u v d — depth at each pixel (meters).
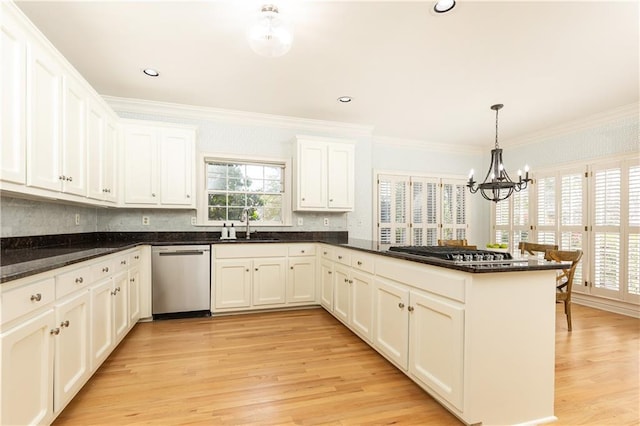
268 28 1.98
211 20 2.12
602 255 3.95
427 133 4.94
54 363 1.55
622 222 3.76
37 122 1.79
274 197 4.32
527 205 4.98
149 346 2.64
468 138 5.21
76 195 2.30
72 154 2.21
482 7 1.98
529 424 1.66
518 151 5.17
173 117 3.80
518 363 1.65
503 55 2.57
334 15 2.06
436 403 1.85
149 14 2.06
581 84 3.11
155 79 3.05
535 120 4.25
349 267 2.95
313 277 3.84
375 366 2.31
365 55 2.59
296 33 2.27
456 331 1.63
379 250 2.39
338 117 4.19
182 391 1.95
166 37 2.33
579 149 4.26
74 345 1.76
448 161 5.64
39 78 1.80
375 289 2.46
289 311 3.74
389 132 4.90
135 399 1.86
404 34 2.28
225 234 3.83
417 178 5.43
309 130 4.38
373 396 1.91
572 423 1.68
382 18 2.10
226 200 4.12
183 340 2.78
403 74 2.92
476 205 5.80
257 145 4.16
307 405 1.82
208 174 4.05
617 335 3.03
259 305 3.62
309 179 4.04
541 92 3.31
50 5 1.96
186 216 3.88
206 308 3.44
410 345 2.01
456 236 5.64
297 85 3.18
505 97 3.46
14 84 1.59
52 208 2.63
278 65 2.76
